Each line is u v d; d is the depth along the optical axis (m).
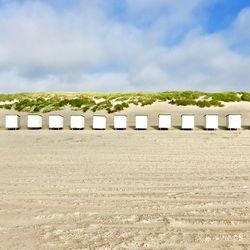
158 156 17.81
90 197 10.02
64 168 14.74
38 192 10.64
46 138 25.80
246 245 6.48
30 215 8.38
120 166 15.16
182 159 16.88
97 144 22.55
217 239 6.77
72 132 30.06
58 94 75.38
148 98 59.94
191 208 8.86
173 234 7.03
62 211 8.68
